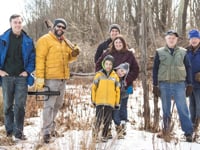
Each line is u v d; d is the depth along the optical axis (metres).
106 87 5.71
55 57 5.66
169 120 6.04
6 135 5.91
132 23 19.92
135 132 6.48
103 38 19.25
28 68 5.79
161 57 6.00
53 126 5.98
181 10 16.73
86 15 22.42
